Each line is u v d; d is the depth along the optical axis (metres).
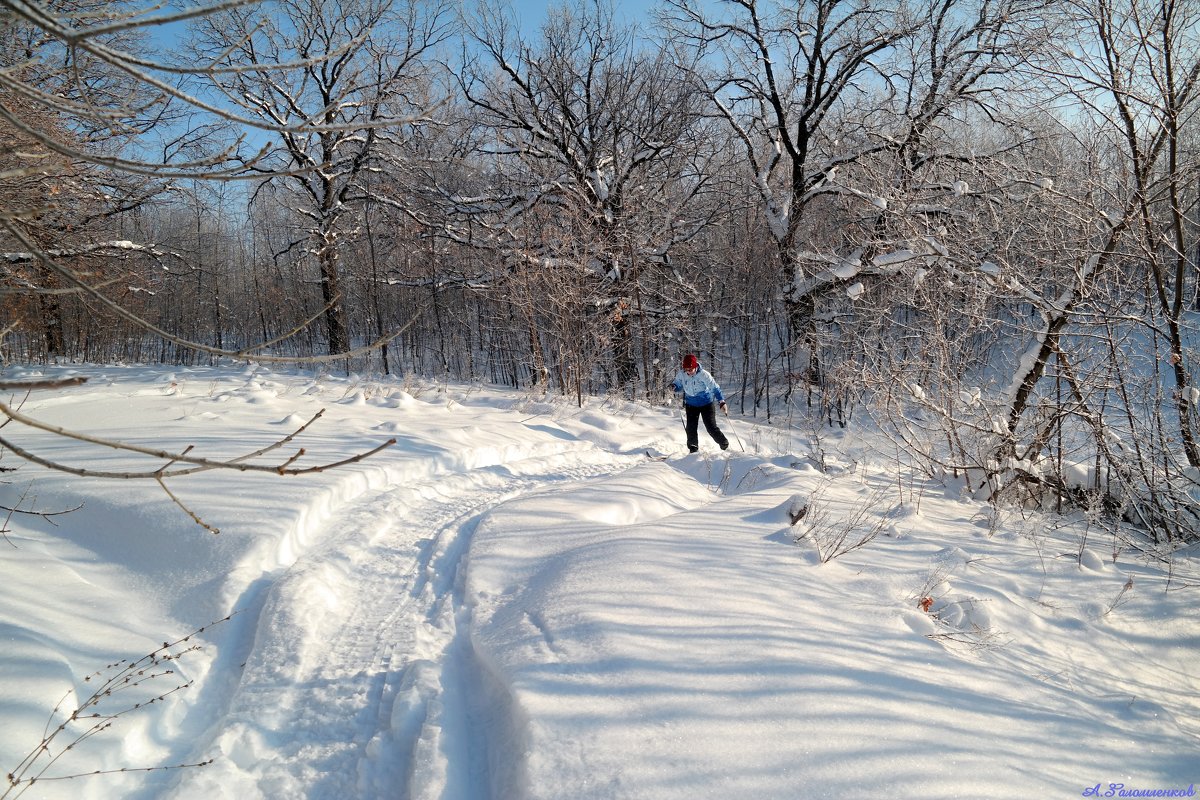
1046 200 7.63
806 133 19.25
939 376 7.89
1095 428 6.73
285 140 18.44
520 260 15.78
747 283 20.45
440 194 19.95
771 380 21.31
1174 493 6.48
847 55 18.94
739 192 22.22
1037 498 7.43
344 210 21.12
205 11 1.45
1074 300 7.12
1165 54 6.62
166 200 14.16
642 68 20.06
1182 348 6.78
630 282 17.75
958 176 10.11
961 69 16.12
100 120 1.90
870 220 13.20
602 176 20.36
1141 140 7.15
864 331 12.41
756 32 19.28
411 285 21.61
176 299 25.78
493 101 21.23
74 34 1.43
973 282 7.97
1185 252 6.80
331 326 21.59
